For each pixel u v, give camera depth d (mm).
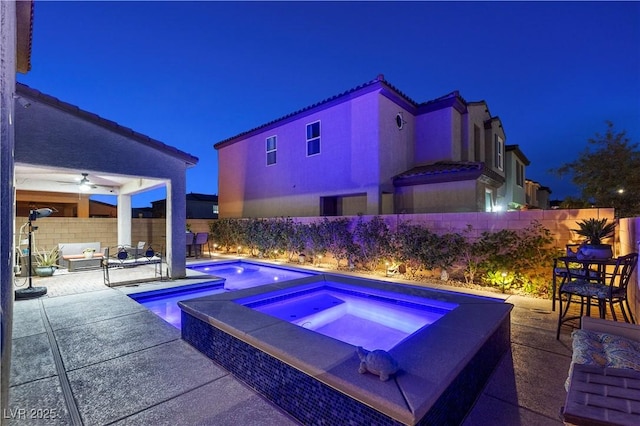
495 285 7113
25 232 9508
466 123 13188
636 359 2252
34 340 4031
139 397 2766
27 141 5605
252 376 2959
